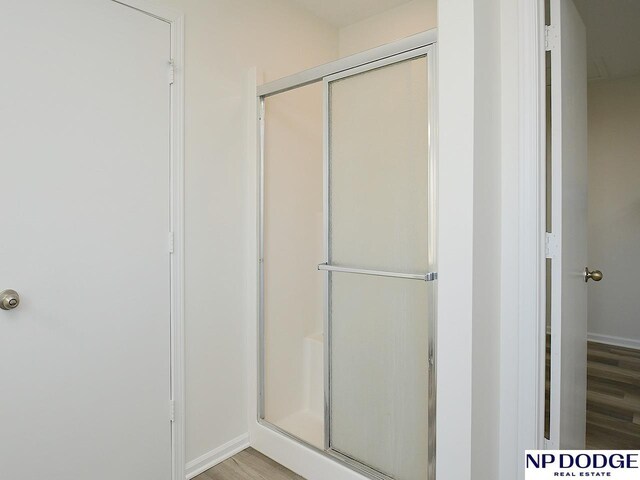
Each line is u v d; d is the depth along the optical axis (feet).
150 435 6.13
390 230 5.59
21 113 4.83
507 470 5.51
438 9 4.73
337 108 6.15
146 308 6.05
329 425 6.41
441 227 4.72
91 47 5.40
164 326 6.28
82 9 5.31
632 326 13.23
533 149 5.23
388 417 5.69
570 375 5.76
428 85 5.10
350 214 6.04
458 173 4.57
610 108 13.44
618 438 7.66
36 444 5.01
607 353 12.57
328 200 6.30
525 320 5.32
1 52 4.67
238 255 7.39
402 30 8.67
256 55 7.66
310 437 7.16
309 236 8.53
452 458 4.66
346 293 6.13
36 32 4.92
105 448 5.64
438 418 4.77
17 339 4.84
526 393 5.32
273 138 7.70
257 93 7.35
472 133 4.46
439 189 4.74
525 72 5.26
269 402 7.68
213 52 6.92
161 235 6.21
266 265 7.62
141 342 5.99
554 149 5.22
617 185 13.39
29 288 4.93
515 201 5.38
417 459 5.40
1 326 4.72
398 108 5.46
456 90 4.58
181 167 6.41
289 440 6.86
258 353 7.44
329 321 6.37
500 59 5.41
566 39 5.45
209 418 6.95
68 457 5.28
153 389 6.15
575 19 6.00
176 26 6.33
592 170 13.82
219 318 7.09
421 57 5.22
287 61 8.31
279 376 7.88
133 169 5.85
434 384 5.13
